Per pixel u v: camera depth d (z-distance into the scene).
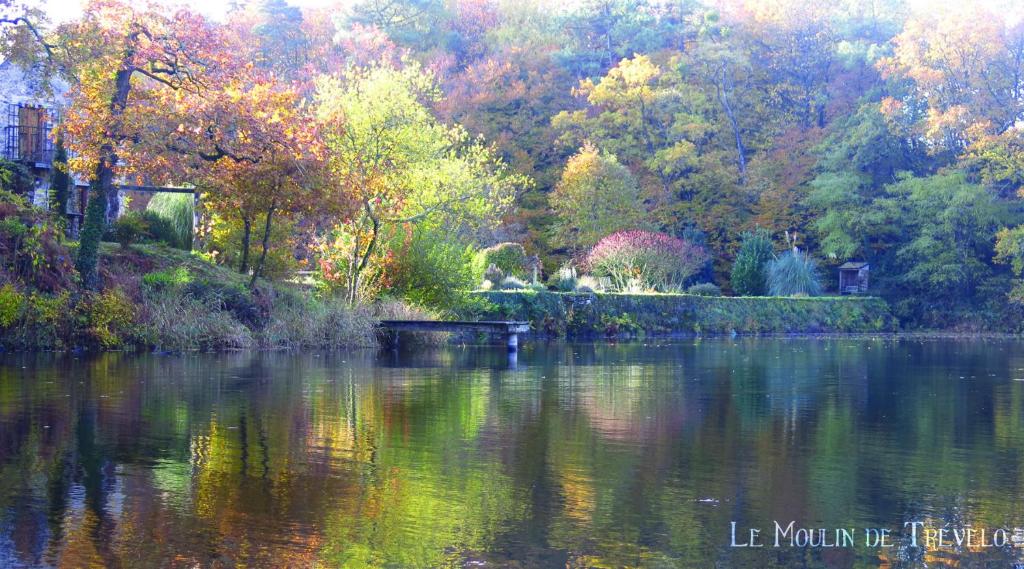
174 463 7.33
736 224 47.97
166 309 18.53
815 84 54.25
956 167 44.50
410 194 26.61
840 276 44.25
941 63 46.12
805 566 5.32
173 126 18.38
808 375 15.80
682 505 6.43
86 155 18.28
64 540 5.42
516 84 53.50
